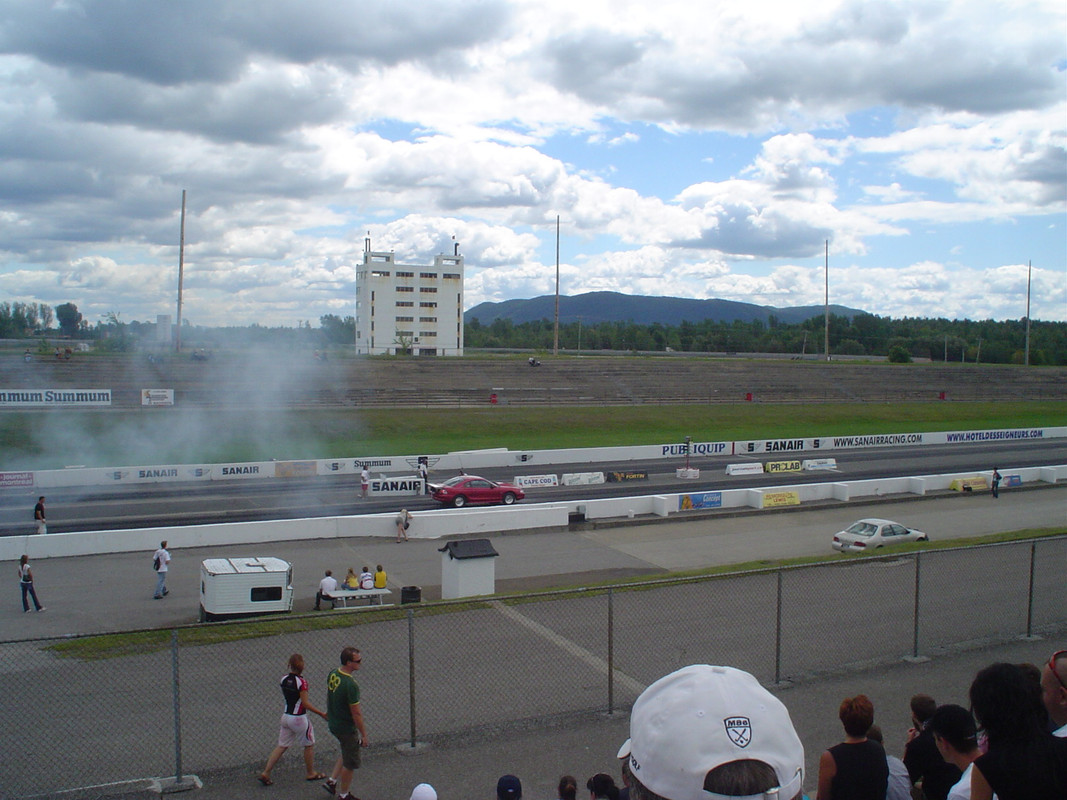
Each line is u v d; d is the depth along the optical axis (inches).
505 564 946.7
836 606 598.9
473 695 425.1
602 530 1168.2
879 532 1014.4
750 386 3245.6
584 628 540.7
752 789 104.6
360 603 772.6
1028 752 146.3
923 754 228.1
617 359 3560.5
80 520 1180.5
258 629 543.8
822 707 406.3
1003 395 3486.7
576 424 2378.2
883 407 2984.7
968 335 7091.5
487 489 1360.7
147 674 464.8
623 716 397.4
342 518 1079.0
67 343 4266.7
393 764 346.6
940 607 598.2
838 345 6560.0
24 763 350.3
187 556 960.9
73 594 792.3
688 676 120.0
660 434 2326.5
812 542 1091.9
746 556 1005.2
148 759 354.6
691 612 579.2
